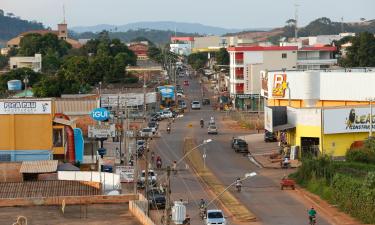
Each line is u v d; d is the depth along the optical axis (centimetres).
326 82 13750
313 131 11506
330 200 8719
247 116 17775
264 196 9075
